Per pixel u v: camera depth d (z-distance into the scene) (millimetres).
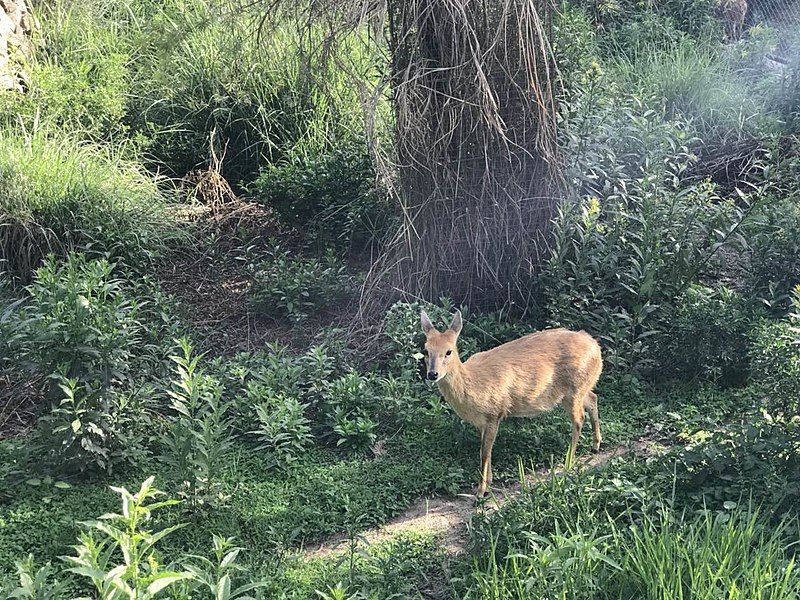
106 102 5266
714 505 2672
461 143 3713
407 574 2535
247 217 4969
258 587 2186
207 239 4742
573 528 2566
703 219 4008
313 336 3949
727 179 4965
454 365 2971
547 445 3256
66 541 2654
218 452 2822
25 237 4230
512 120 3715
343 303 4152
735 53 5883
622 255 3803
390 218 4367
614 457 2971
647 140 4371
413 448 3246
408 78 3623
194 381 2967
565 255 3838
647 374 3604
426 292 3896
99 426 2961
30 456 3064
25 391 3498
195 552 2627
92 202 4438
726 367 3543
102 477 3014
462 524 2840
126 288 4145
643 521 2523
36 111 5000
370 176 4508
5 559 2562
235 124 5398
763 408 2896
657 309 3693
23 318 3123
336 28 3744
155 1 6172
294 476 3084
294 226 4750
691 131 4949
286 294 4109
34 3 5801
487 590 2289
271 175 4773
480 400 2990
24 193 4297
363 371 3678
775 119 5086
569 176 3924
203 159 5371
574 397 3125
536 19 3566
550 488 2744
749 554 2387
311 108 5352
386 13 3650
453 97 3566
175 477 2859
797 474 2650
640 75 5539
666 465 2814
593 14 6281
